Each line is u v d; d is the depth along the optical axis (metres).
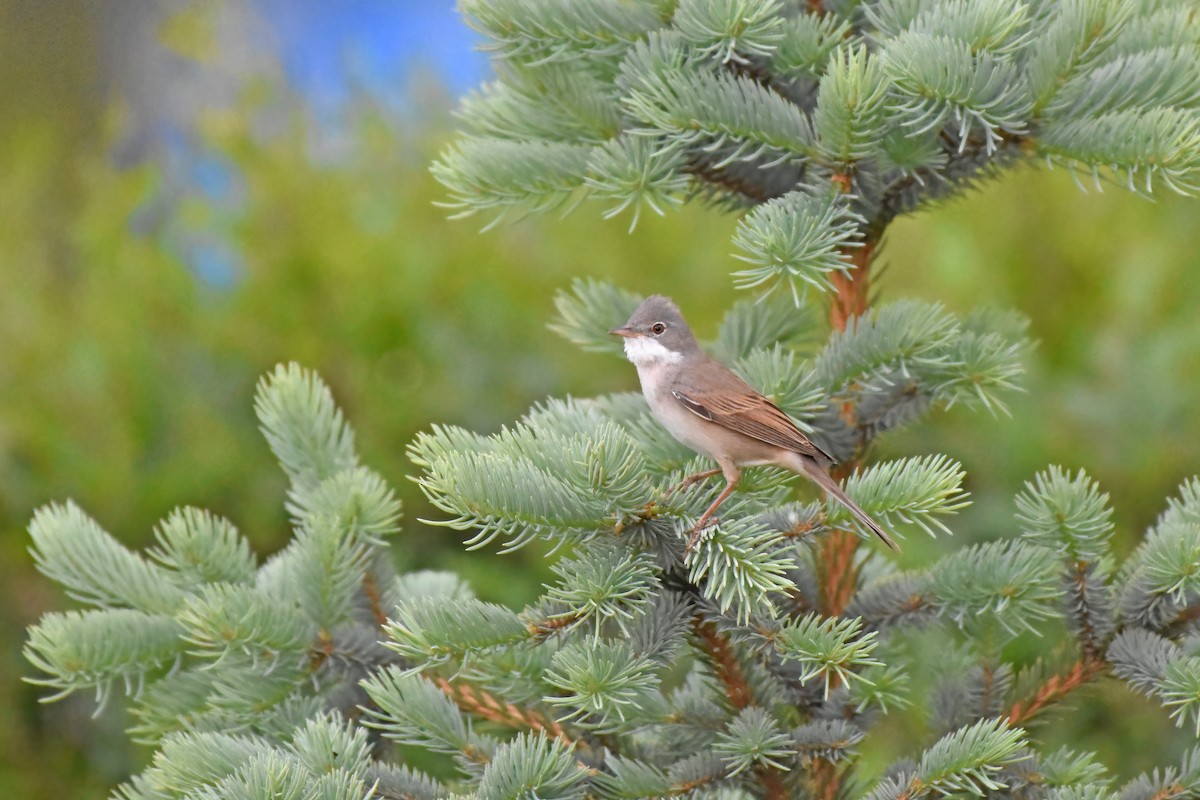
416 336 16.98
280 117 19.33
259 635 7.67
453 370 16.81
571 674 6.54
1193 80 7.84
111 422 16.33
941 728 8.03
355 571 8.10
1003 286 16.23
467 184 8.45
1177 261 15.76
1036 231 16.47
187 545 8.44
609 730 7.77
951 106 7.44
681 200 8.20
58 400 16.38
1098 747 13.41
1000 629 7.98
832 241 7.35
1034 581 7.65
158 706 8.05
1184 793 7.16
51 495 16.05
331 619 8.01
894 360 8.13
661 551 7.38
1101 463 15.04
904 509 7.54
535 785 6.59
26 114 25.55
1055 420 15.30
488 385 16.80
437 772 11.81
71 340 17.06
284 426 8.98
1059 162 8.01
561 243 17.89
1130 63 7.92
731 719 7.80
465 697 8.11
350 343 17.08
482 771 7.23
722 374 8.75
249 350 17.06
